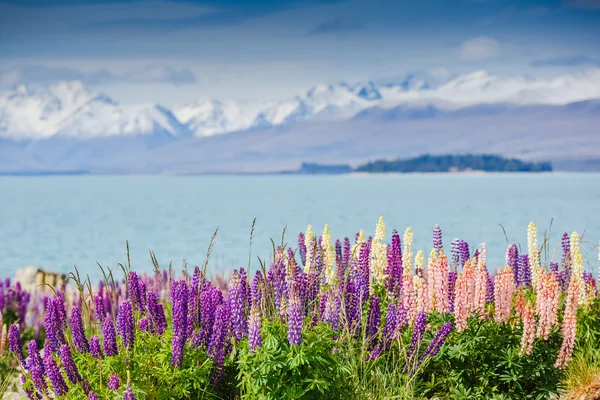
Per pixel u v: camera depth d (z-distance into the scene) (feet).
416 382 29.89
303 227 238.27
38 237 225.97
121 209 403.34
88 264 151.33
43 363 28.48
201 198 561.84
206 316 29.07
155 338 29.07
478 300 31.86
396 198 508.53
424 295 31.86
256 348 25.76
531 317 28.99
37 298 58.29
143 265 142.10
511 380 29.50
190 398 27.20
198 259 143.13
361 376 29.25
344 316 30.71
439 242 36.06
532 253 38.09
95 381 26.94
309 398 25.77
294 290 30.27
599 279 38.04
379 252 36.65
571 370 31.83
